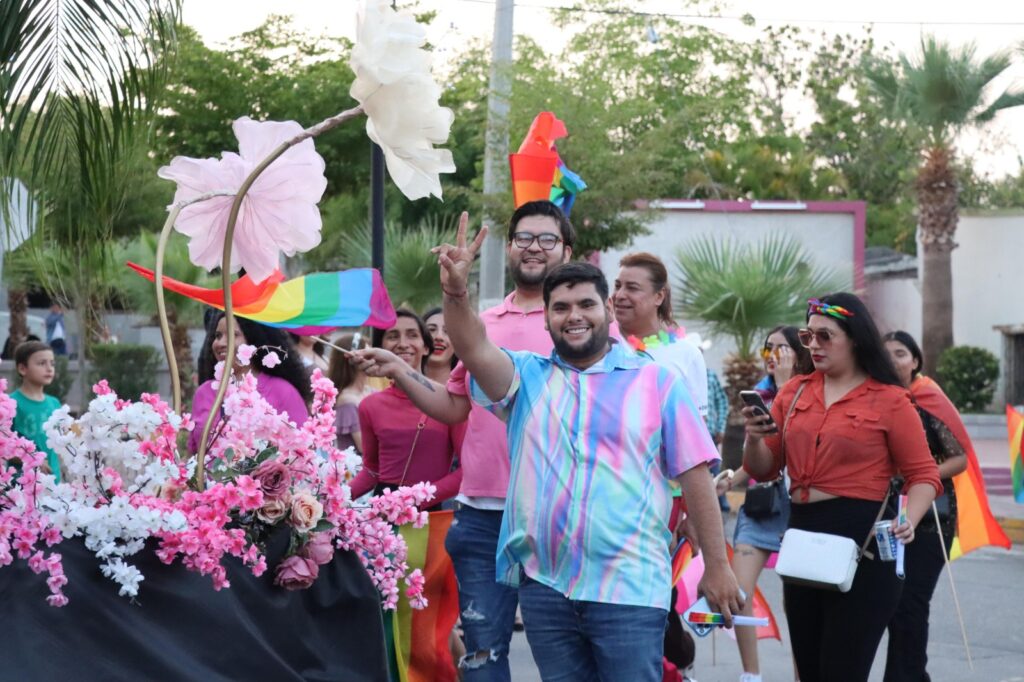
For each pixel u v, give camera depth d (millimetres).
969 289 35938
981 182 45656
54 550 3389
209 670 3535
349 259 22359
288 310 5094
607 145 18375
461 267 4223
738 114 45125
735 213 27844
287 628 3848
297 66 29047
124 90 6363
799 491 5598
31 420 8812
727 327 18969
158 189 13539
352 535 4094
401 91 3797
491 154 16672
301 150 4270
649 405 4238
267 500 3805
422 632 5617
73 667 3322
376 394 6270
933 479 5445
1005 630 9289
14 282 16281
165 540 3541
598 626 4125
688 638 6035
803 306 19000
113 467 3648
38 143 6297
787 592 5676
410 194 3912
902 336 7066
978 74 31641
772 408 5836
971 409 32594
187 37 8312
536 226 5398
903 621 6379
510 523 4301
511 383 4352
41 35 6238
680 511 5531
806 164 44000
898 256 40688
